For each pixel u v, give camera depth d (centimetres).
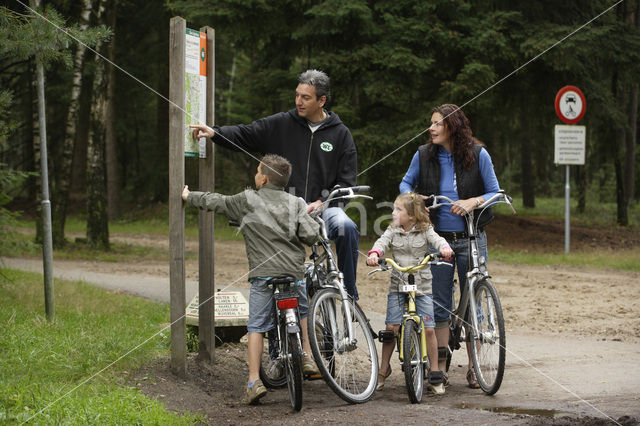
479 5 2320
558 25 2228
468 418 548
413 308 670
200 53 726
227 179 4628
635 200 4259
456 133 728
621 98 3117
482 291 684
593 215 3622
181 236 687
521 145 4312
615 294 1341
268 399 656
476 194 734
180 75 684
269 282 618
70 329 858
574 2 2305
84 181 4969
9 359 671
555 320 1091
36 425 486
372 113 2475
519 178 6088
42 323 880
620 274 1664
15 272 1472
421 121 2186
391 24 2167
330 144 741
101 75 2314
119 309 1078
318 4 2292
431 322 683
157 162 4466
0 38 858
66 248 2283
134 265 1912
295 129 743
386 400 655
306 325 651
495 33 2150
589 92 2420
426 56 2197
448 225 730
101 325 909
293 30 2386
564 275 1644
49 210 945
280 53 2545
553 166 5959
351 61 2194
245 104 4312
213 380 712
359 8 2092
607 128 2580
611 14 2408
